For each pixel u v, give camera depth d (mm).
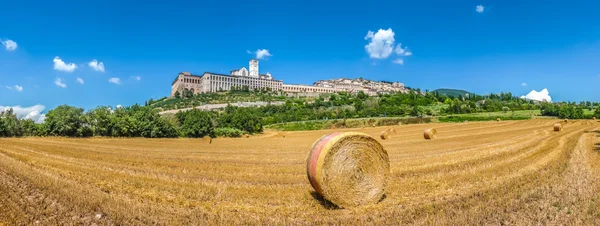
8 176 11789
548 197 9273
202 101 174500
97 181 12000
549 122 69750
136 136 55875
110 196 9648
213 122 70625
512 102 155250
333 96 168250
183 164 17703
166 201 9477
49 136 49406
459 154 20438
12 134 49469
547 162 15766
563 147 22188
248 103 164250
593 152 19266
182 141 45906
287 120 108062
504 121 78500
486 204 8766
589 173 12586
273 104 153250
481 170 14109
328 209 9117
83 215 7992
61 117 49844
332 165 9594
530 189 10281
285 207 9094
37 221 7523
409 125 76188
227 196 10141
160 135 58062
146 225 7422
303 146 32938
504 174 13031
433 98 160000
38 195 9508
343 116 111625
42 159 18031
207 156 22406
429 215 8133
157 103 189000
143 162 18344
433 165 15992
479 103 148125
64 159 18625
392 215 8336
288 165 17500
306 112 118750
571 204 8648
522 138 32188
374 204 9695
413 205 9195
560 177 11906
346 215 8570
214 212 8484
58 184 10727
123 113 57344
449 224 7367
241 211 8633
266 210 8773
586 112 107312
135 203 9023
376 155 10391
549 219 7648
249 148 30516
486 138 34281
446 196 9969
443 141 32531
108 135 53406
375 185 10211
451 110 115000
